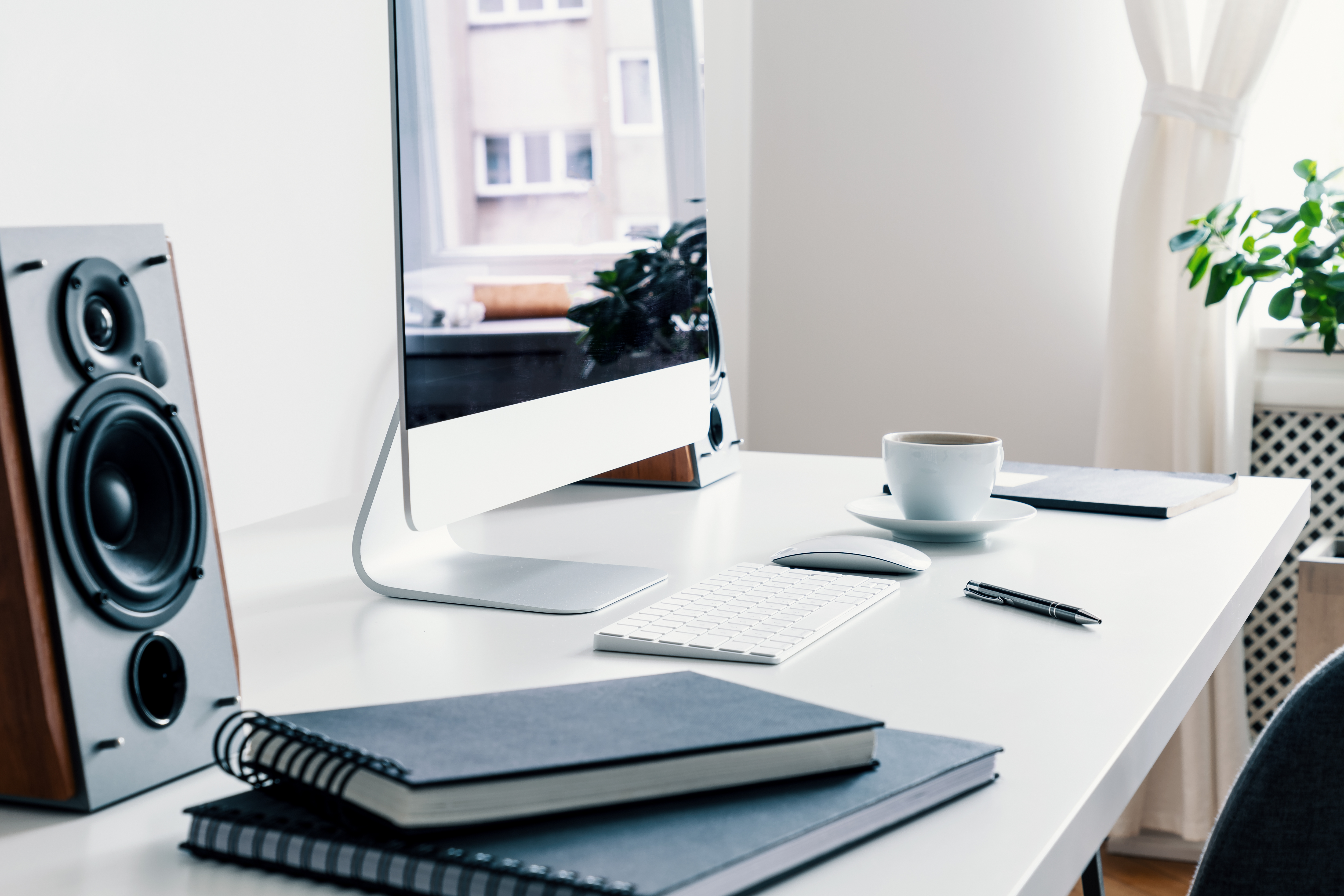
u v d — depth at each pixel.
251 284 1.36
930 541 0.97
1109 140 2.13
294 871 0.42
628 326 0.98
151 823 0.48
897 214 2.29
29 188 1.08
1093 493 1.13
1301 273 1.87
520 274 0.82
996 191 2.22
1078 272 2.18
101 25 1.15
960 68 2.21
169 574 0.53
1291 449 2.01
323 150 1.46
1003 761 0.52
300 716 0.47
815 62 2.31
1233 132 1.84
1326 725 0.57
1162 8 1.88
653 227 1.03
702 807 0.43
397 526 0.87
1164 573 0.86
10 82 1.06
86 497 0.49
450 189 0.74
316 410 1.47
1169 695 0.62
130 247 0.53
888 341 2.33
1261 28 1.82
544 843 0.39
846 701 0.60
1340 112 1.99
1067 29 2.13
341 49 1.49
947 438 1.01
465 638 0.72
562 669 0.66
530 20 0.84
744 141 2.35
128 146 1.18
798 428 2.41
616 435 0.97
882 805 0.44
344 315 1.51
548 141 0.86
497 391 0.80
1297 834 0.59
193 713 0.54
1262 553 0.93
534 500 1.18
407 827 0.39
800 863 0.41
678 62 1.09
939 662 0.66
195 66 1.26
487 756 0.41
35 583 0.47
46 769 0.48
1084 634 0.71
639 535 1.01
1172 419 1.95
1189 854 1.97
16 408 0.47
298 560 0.95
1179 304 1.88
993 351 2.26
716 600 0.77
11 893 0.41
